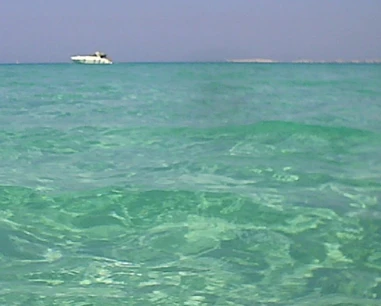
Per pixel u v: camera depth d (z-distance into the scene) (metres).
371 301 4.32
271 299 4.37
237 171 8.57
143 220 6.26
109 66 78.94
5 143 11.12
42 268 4.92
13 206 6.71
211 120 15.45
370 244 5.51
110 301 4.31
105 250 5.38
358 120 15.40
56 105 19.19
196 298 4.38
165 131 12.60
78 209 6.61
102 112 17.03
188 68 68.75
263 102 21.36
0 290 4.46
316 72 54.91
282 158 9.62
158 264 5.05
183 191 7.22
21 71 52.94
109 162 9.34
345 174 8.44
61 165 9.09
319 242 5.57
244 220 6.23
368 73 52.28
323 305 4.25
